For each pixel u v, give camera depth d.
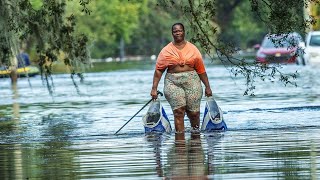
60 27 34.44
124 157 20.97
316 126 26.86
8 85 61.72
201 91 27.06
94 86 55.91
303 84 49.69
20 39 34.28
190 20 30.58
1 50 35.25
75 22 35.00
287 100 37.94
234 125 28.05
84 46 34.97
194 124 27.25
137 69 81.75
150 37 113.50
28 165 20.19
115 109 36.78
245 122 28.81
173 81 26.89
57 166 19.84
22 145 24.61
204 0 30.36
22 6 33.62
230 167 18.50
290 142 22.62
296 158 19.45
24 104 42.44
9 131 28.94
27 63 71.06
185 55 26.80
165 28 111.31
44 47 34.69
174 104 26.89
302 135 24.27
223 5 124.31
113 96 45.66
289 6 28.58
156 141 24.42
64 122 31.55
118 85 56.09
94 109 37.22
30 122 32.16
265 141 23.14
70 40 34.66
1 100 46.03
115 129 28.28
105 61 112.00
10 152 22.98
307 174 17.17
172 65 26.81
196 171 18.19
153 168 18.91
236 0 124.06
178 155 20.98
